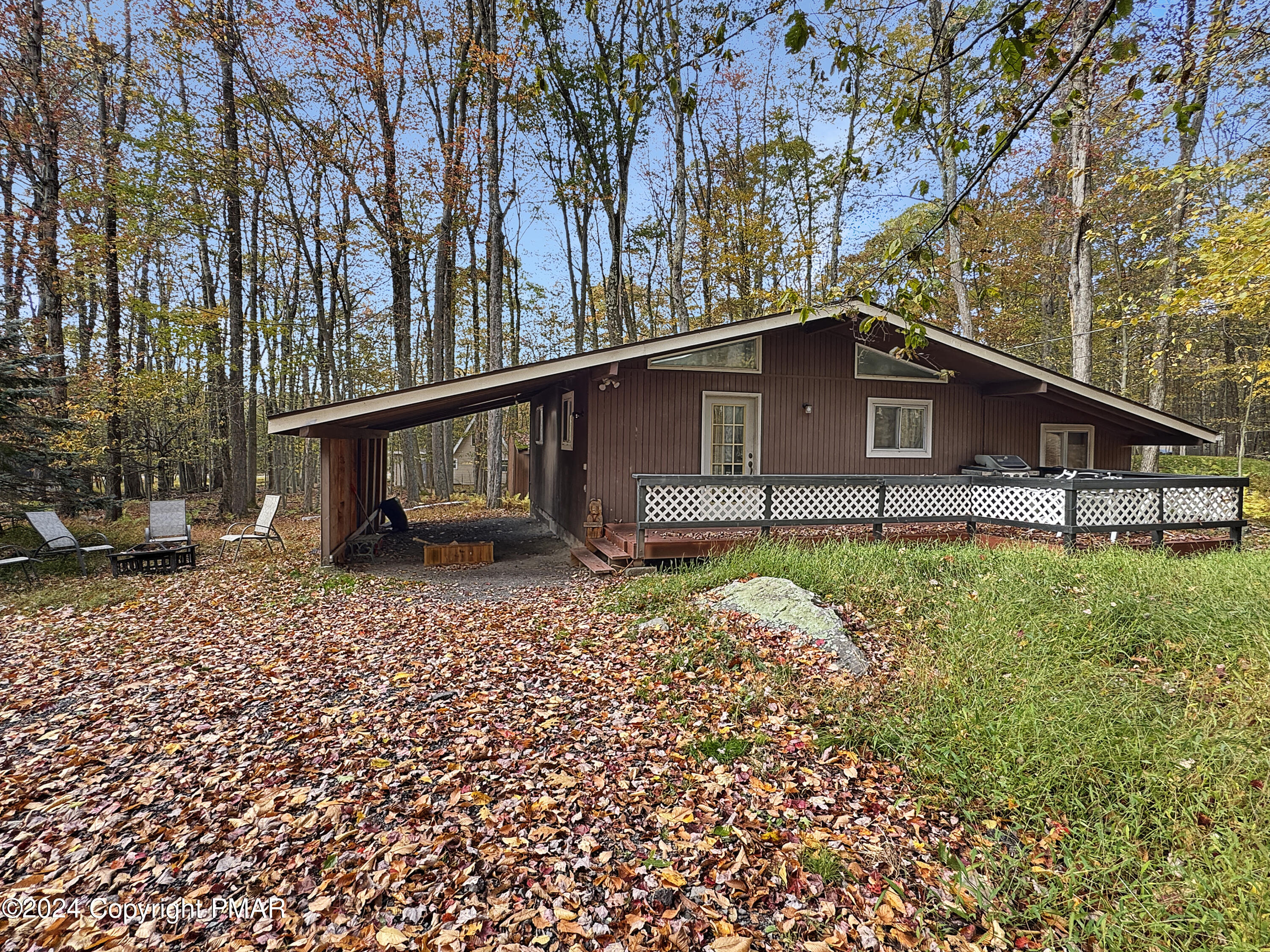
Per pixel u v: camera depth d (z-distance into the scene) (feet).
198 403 59.52
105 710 11.98
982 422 32.73
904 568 18.34
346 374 70.33
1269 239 20.33
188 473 78.43
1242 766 8.61
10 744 10.65
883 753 10.31
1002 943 6.64
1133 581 15.93
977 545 22.80
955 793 9.18
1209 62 12.16
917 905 7.17
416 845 7.89
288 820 8.46
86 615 18.47
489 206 48.24
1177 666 11.92
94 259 39.32
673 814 8.63
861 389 30.99
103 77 42.68
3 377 25.49
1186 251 30.32
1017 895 7.36
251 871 7.52
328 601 20.29
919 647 13.74
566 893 7.11
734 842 8.09
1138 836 8.04
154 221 42.88
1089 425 34.06
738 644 14.20
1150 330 51.03
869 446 31.12
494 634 16.39
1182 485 23.24
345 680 13.37
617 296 52.95
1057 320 63.98
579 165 58.85
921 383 31.73
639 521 22.70
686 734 10.87
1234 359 52.16
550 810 8.65
